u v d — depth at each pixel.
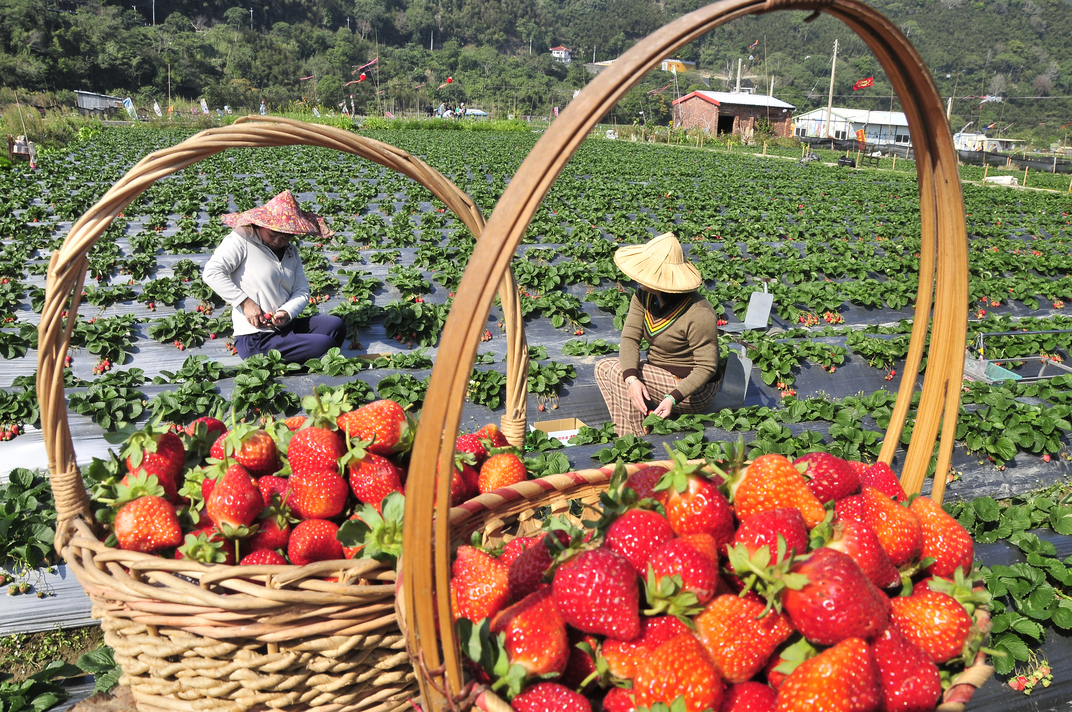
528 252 13.16
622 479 2.40
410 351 8.77
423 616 1.73
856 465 2.88
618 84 1.61
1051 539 5.04
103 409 6.00
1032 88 171.75
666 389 6.10
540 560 2.23
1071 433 6.78
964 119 142.50
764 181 31.59
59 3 122.25
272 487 2.82
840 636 1.87
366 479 2.74
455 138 48.34
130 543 2.48
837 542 2.14
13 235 13.59
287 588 2.24
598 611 1.93
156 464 2.75
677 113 87.94
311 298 10.11
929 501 2.52
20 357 7.67
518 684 1.85
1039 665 3.83
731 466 2.40
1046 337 10.13
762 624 1.99
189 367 7.03
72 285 2.52
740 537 2.15
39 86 93.88
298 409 6.52
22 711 3.38
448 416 1.63
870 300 11.63
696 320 5.86
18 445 5.63
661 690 1.87
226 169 26.36
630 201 22.06
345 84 123.44
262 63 133.75
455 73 176.50
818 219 20.75
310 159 31.31
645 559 2.16
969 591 2.13
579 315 9.96
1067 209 28.27
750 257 15.24
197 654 2.23
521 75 178.62
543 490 2.97
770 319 10.12
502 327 9.16
